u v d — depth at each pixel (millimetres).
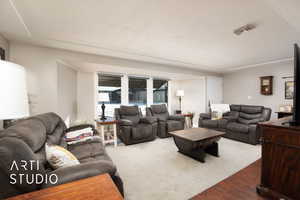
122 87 4652
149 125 3615
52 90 2793
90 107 4227
